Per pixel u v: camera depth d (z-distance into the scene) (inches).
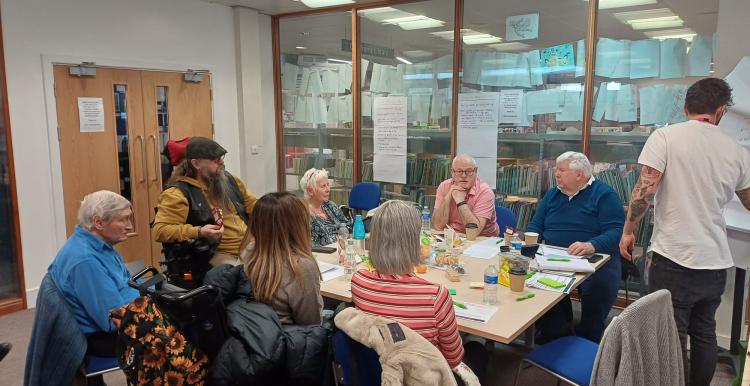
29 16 149.6
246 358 61.7
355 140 207.3
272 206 74.3
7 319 145.8
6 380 111.3
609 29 149.7
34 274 156.2
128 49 174.6
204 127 201.0
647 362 65.6
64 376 74.7
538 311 80.2
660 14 141.9
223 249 121.3
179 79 190.9
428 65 185.3
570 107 158.4
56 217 159.5
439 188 141.9
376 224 65.2
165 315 64.6
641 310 63.9
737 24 113.6
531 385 107.7
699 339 92.3
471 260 107.8
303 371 63.7
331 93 212.5
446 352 64.1
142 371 63.8
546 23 159.5
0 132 146.9
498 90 171.2
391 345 54.6
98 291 79.0
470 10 172.7
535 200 168.1
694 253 87.3
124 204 84.7
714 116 88.4
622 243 100.2
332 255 115.2
